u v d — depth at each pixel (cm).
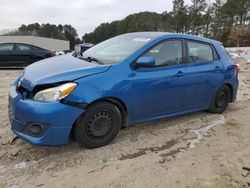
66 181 355
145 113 475
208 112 623
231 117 611
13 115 402
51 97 383
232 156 433
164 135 497
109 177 366
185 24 6944
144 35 522
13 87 441
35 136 384
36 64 468
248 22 7212
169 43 507
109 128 438
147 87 461
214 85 584
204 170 390
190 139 487
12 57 1463
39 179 358
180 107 529
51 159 403
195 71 538
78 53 538
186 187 351
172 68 501
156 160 411
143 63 449
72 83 393
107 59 464
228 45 6319
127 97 440
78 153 420
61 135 389
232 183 363
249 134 521
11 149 427
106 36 10269
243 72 1501
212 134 513
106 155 418
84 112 405
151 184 354
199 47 564
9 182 351
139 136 487
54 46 6944
